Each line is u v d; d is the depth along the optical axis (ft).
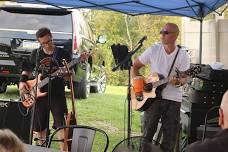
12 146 6.75
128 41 65.98
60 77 17.89
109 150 20.93
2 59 32.60
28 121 18.07
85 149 12.17
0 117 18.07
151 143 10.82
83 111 31.63
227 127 7.53
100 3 23.67
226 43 27.99
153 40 63.10
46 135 17.67
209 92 19.53
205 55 30.68
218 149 7.18
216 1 21.29
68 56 18.31
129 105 17.29
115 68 17.46
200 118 19.69
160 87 16.70
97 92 43.47
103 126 27.07
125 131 25.61
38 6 32.68
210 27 30.04
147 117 17.01
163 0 22.26
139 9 24.79
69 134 16.07
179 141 17.49
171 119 16.78
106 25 68.49
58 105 18.07
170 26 16.53
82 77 34.09
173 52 16.70
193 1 22.58
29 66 18.62
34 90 18.07
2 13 33.12
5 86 36.96
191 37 33.14
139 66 17.30
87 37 38.11
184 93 21.71
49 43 18.01
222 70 19.43
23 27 33.01
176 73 16.51
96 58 42.83
